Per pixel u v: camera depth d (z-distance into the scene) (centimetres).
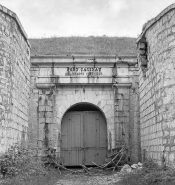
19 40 1328
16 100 1274
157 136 1188
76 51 1948
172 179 937
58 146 1678
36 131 1672
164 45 1152
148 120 1329
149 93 1311
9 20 1204
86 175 1428
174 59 1104
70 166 1758
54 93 1711
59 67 1719
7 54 1177
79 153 1750
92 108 1902
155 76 1226
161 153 1134
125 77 1722
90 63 1717
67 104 1727
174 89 1094
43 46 1998
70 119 1775
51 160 1597
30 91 1703
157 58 1204
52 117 1689
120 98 1719
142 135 1445
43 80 1705
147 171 1102
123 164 1598
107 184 1126
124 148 1625
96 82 1712
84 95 1739
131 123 1702
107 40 2092
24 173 1088
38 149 1652
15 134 1259
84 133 1767
